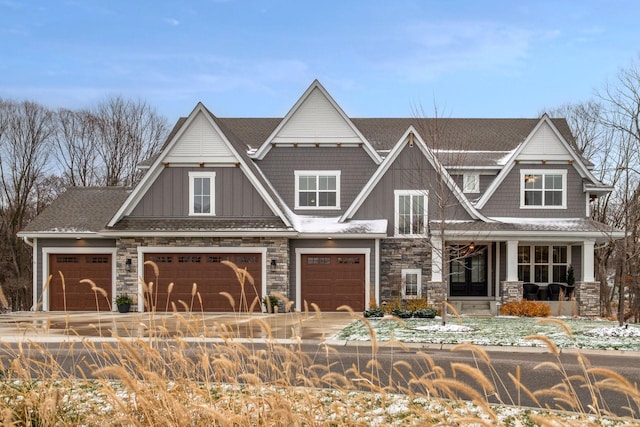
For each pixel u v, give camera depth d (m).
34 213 40.84
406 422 5.68
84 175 44.12
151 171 22.66
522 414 6.73
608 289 29.27
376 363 4.93
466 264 24.38
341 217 23.23
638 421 4.05
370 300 21.08
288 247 22.31
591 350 12.31
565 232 21.44
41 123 41.00
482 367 10.30
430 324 17.03
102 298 22.86
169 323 16.31
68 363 9.62
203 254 22.08
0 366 6.84
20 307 38.31
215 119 23.27
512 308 21.23
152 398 4.75
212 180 22.66
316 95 24.73
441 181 18.38
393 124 28.72
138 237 22.03
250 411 4.87
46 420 5.27
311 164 24.58
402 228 23.11
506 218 23.52
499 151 26.19
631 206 16.36
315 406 5.32
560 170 23.73
